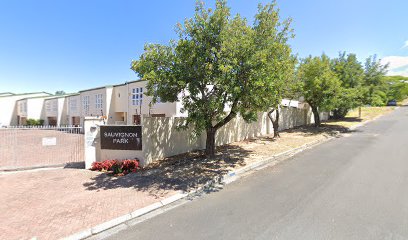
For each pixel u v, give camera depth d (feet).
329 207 15.89
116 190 21.26
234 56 24.45
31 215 16.48
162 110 64.13
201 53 25.75
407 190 18.48
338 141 46.24
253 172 26.25
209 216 15.57
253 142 45.44
